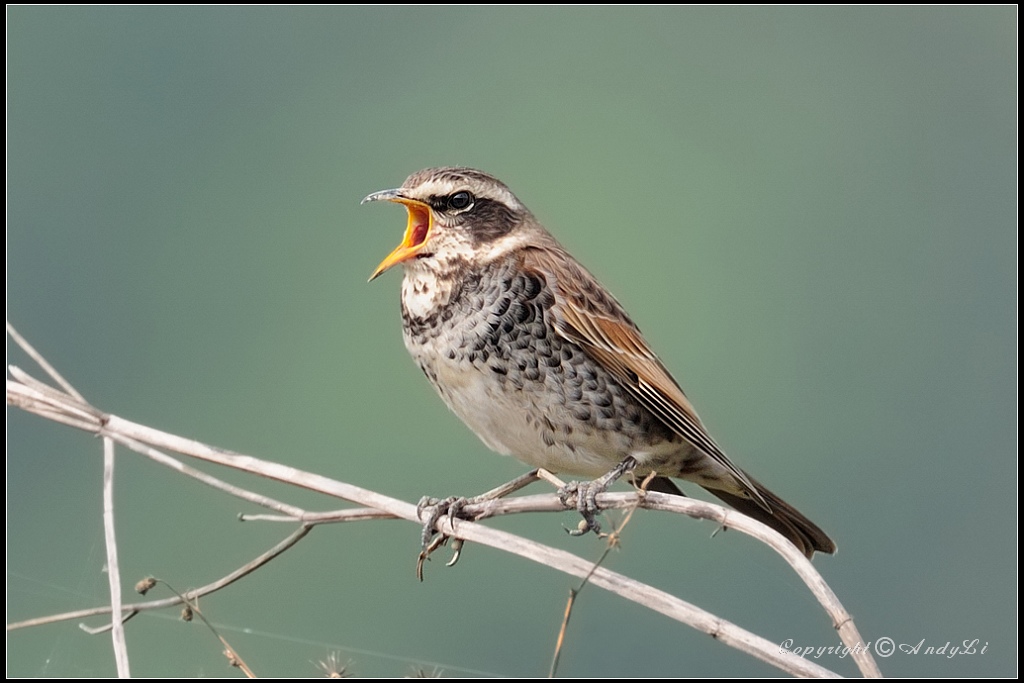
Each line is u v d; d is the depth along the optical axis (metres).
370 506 8.76
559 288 10.58
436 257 10.69
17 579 12.70
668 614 7.79
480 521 9.61
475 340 10.54
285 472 8.77
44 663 12.59
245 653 13.59
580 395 10.59
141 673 13.53
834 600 7.68
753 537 8.05
